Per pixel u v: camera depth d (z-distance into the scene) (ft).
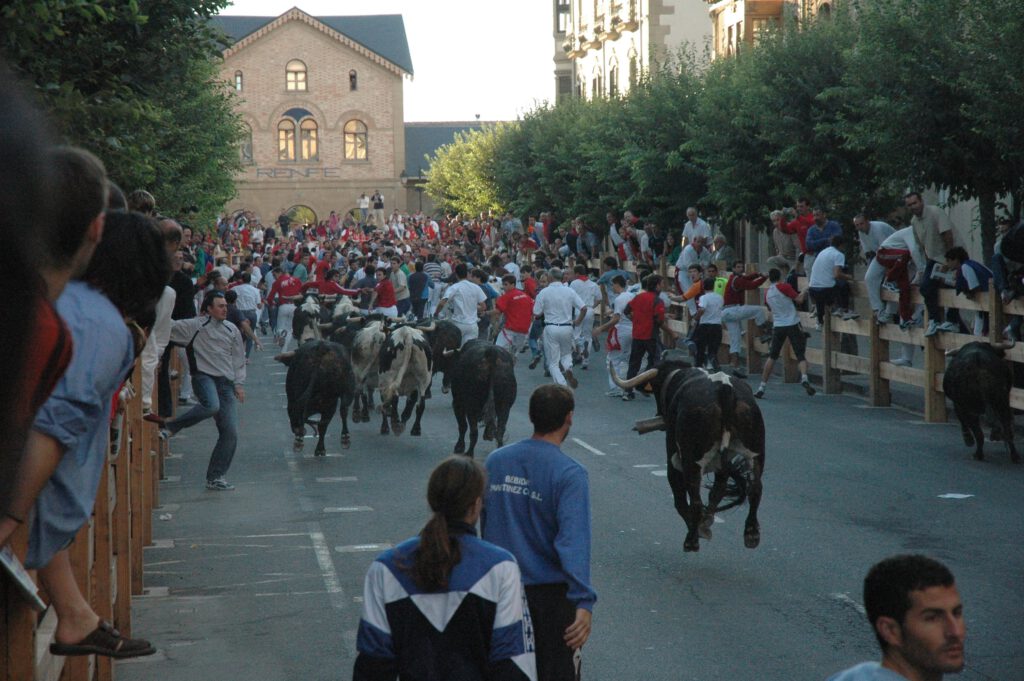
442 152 255.29
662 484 46.42
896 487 44.21
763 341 79.66
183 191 104.47
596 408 67.87
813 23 90.12
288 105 303.07
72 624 12.40
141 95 50.08
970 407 48.70
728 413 31.76
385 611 13.96
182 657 26.53
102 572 21.83
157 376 48.16
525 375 83.25
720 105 93.25
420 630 13.82
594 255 129.18
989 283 54.39
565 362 69.31
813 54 84.28
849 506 41.19
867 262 70.64
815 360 72.59
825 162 83.15
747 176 91.20
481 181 192.54
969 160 65.77
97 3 40.01
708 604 29.99
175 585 33.06
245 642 27.68
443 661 13.78
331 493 45.85
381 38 311.27
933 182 70.08
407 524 40.42
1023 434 54.85
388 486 46.98
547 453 19.02
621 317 71.92
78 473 11.17
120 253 12.48
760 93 85.71
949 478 45.73
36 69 37.37
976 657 25.40
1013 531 37.17
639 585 31.91
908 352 65.21
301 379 52.90
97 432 11.41
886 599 9.82
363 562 35.45
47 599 15.03
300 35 302.45
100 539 21.80
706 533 33.47
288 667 25.85
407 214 308.19
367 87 304.71
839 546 35.68
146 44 49.75
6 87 2.92
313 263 133.69
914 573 9.71
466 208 217.56
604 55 185.88
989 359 48.14
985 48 60.39
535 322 83.10
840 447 52.95
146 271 12.67
